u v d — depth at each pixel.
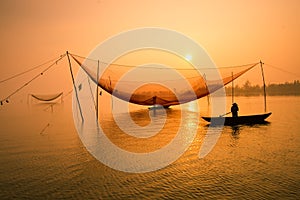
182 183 10.27
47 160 13.81
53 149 16.33
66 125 27.73
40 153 15.31
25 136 21.00
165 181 10.56
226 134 19.78
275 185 9.66
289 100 63.56
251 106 48.16
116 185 10.23
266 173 10.92
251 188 9.49
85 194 9.43
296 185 9.59
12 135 21.56
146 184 10.28
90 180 10.82
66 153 15.30
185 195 9.14
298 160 12.55
